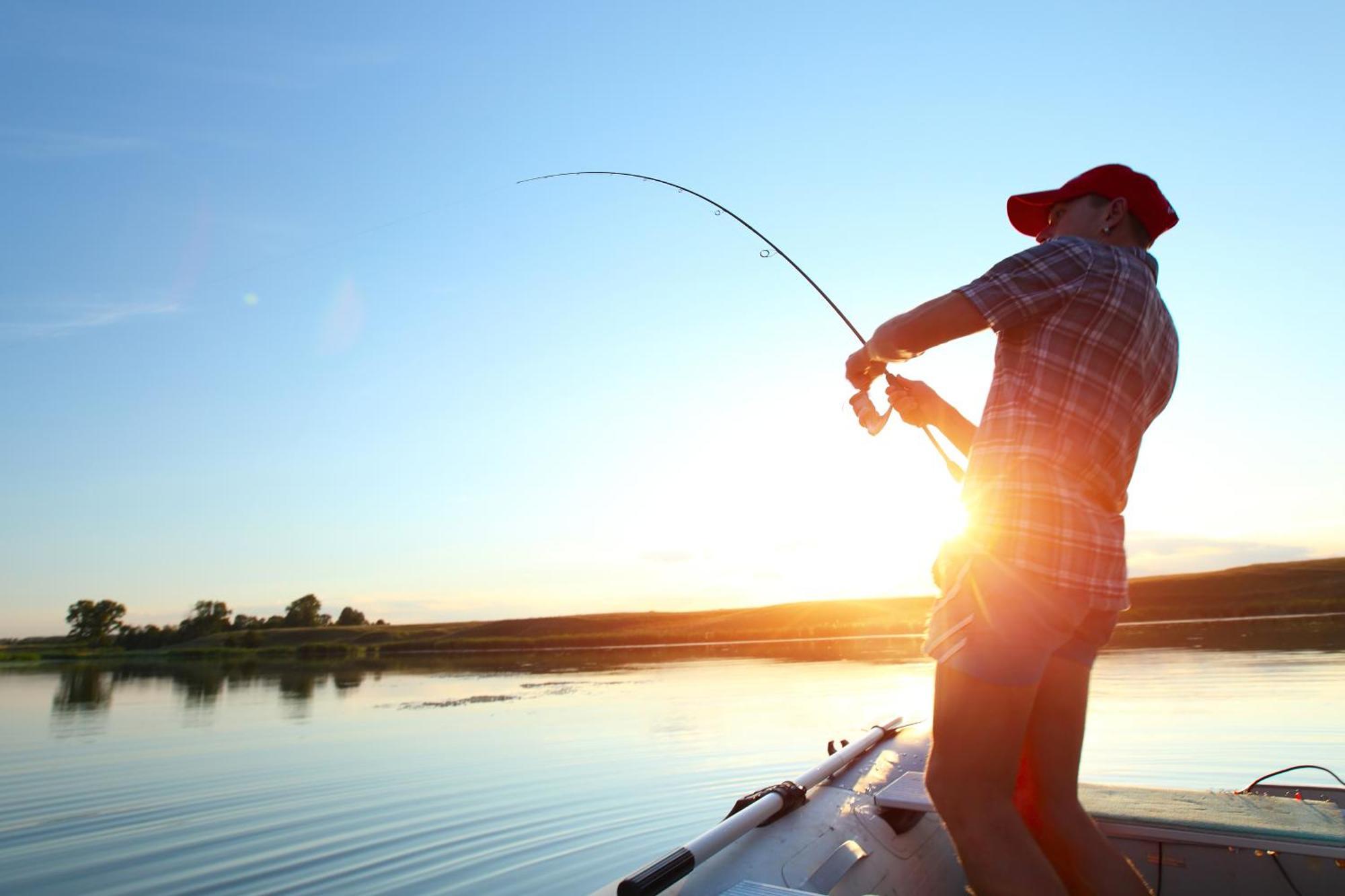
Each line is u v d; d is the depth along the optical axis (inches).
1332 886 99.8
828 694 494.6
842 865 91.8
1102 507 64.4
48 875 211.5
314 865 214.8
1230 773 254.7
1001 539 61.3
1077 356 62.2
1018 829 59.2
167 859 223.1
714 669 741.3
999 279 63.3
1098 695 419.5
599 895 73.3
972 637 61.2
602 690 602.5
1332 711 339.3
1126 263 65.6
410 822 251.4
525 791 283.3
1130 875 68.4
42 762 375.6
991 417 65.5
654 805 260.4
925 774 63.7
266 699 655.8
